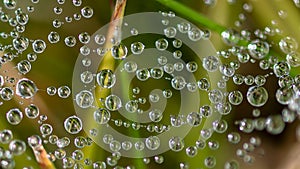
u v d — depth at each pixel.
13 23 0.11
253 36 0.11
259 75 0.11
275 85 0.11
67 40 0.11
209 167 0.11
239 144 0.11
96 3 0.11
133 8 0.11
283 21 0.11
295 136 0.11
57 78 0.11
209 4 0.11
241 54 0.11
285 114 0.10
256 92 0.10
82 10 0.11
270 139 0.11
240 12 0.11
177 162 0.11
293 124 0.11
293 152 0.11
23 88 0.10
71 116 0.11
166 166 0.11
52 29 0.11
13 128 0.10
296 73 0.11
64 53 0.11
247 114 0.11
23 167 0.10
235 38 0.11
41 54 0.11
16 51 0.11
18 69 0.11
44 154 0.10
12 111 0.10
